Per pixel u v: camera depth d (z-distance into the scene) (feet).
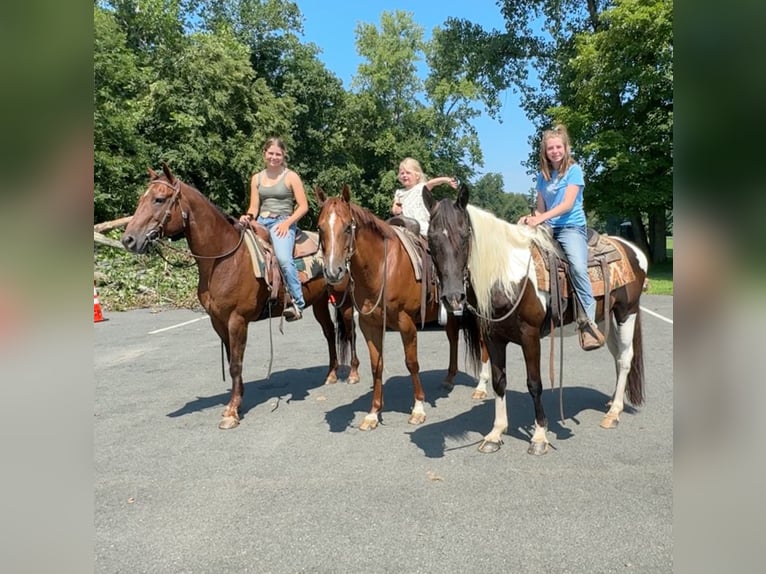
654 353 22.16
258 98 81.66
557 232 12.76
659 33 51.72
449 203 10.32
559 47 73.97
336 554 8.48
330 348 19.13
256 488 10.88
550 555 8.29
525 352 12.03
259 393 17.99
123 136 64.95
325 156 108.99
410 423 14.60
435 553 8.41
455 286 9.86
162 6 84.23
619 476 10.96
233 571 8.12
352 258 13.03
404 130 119.24
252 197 16.78
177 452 12.89
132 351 24.85
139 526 9.48
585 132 60.95
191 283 41.42
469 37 80.38
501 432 12.64
